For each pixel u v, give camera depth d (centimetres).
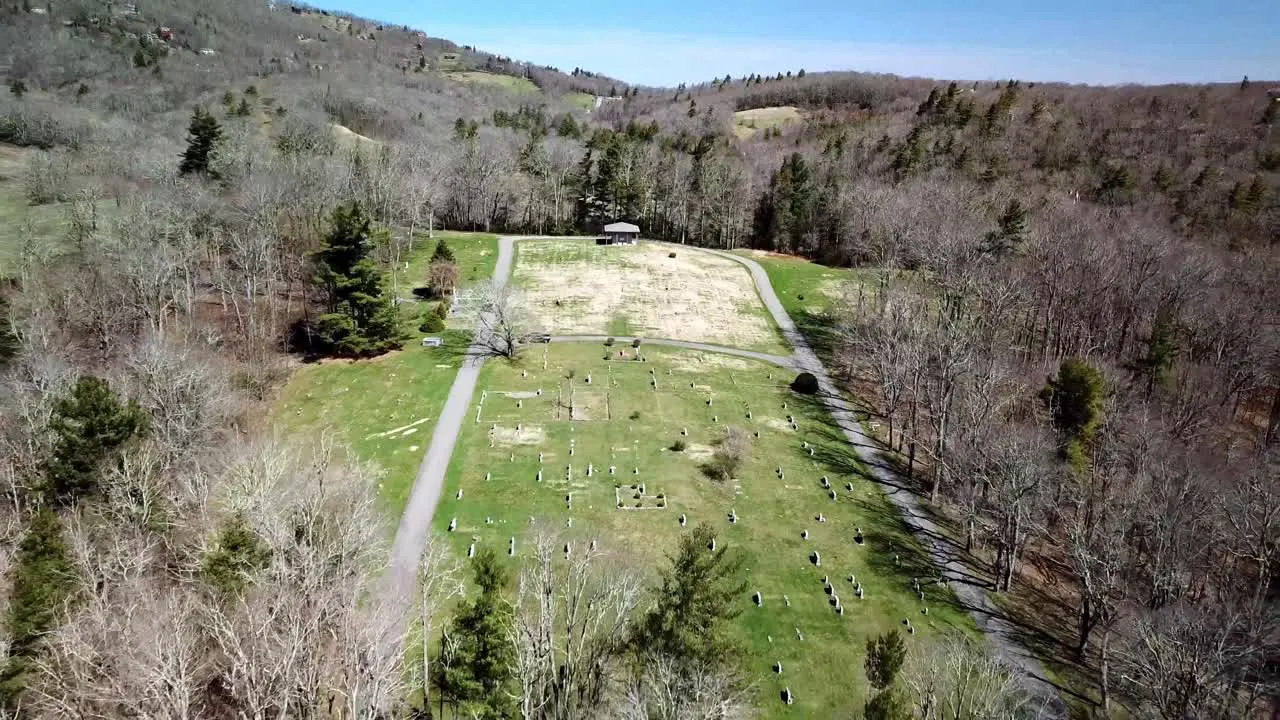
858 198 13550
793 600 5591
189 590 4100
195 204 10725
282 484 5556
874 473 7544
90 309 8281
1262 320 8688
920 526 6650
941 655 4509
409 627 4384
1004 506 5722
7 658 3716
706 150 17375
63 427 5141
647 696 3522
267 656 3550
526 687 3403
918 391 7969
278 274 10769
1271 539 5203
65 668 3756
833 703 4666
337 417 8056
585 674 4006
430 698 4291
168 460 5666
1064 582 6047
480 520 6388
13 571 4400
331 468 6319
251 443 6362
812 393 9312
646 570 5616
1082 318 9612
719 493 7006
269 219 10800
